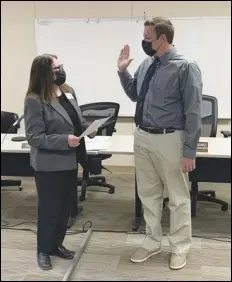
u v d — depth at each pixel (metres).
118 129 4.77
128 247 2.94
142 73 2.57
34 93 2.32
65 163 2.42
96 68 4.64
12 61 4.82
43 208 2.50
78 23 4.55
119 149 3.05
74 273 2.60
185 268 2.64
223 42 4.36
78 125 2.50
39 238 2.60
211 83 4.48
